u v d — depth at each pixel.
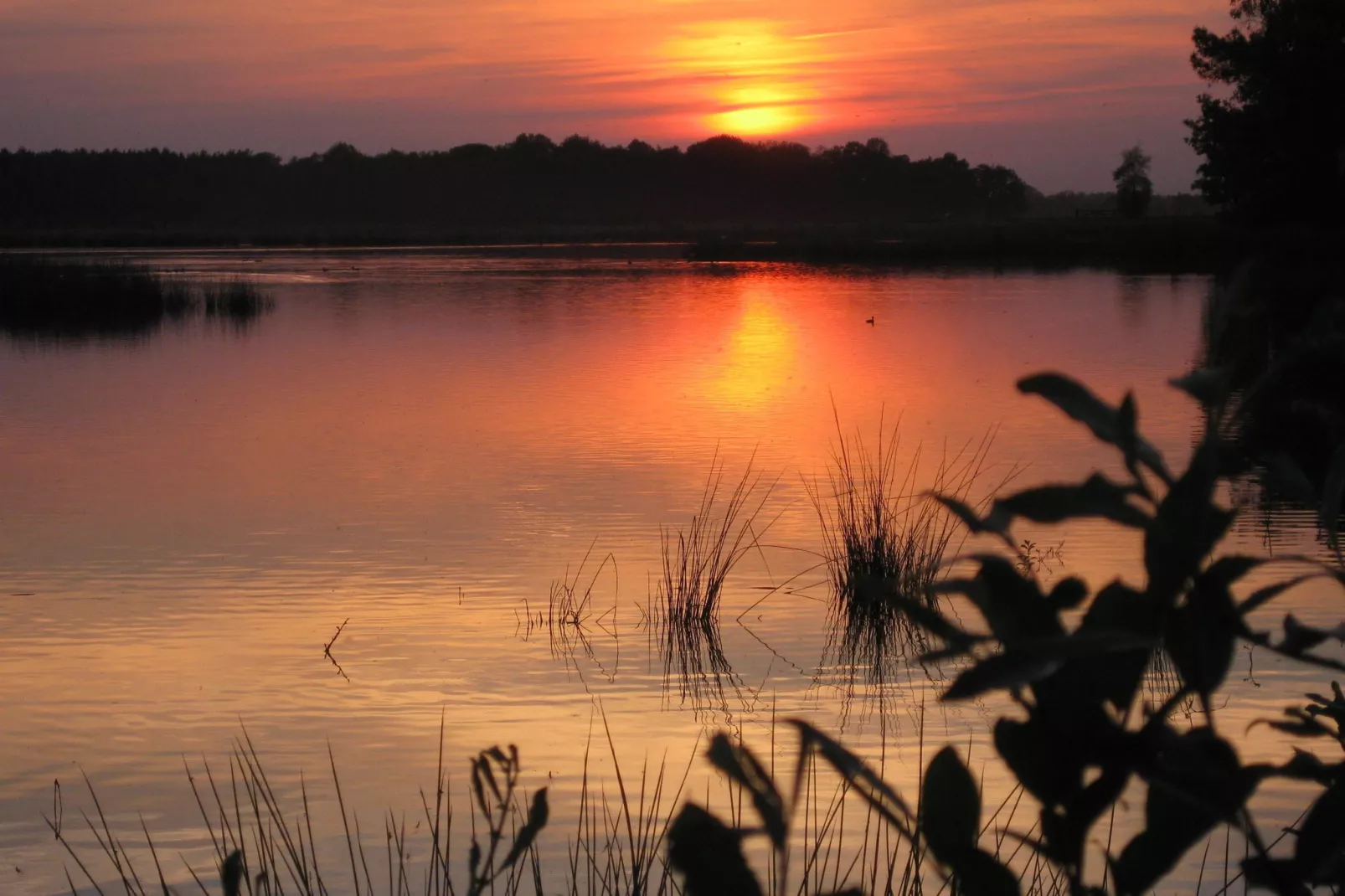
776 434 14.23
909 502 10.40
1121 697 0.74
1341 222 44.16
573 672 6.93
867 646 7.29
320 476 12.22
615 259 68.94
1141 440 0.77
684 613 7.87
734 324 29.12
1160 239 55.41
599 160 150.12
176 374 20.42
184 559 9.27
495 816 4.98
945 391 17.66
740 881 0.65
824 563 9.00
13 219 122.00
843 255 65.88
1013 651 0.68
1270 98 42.84
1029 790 0.75
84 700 6.57
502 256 72.94
